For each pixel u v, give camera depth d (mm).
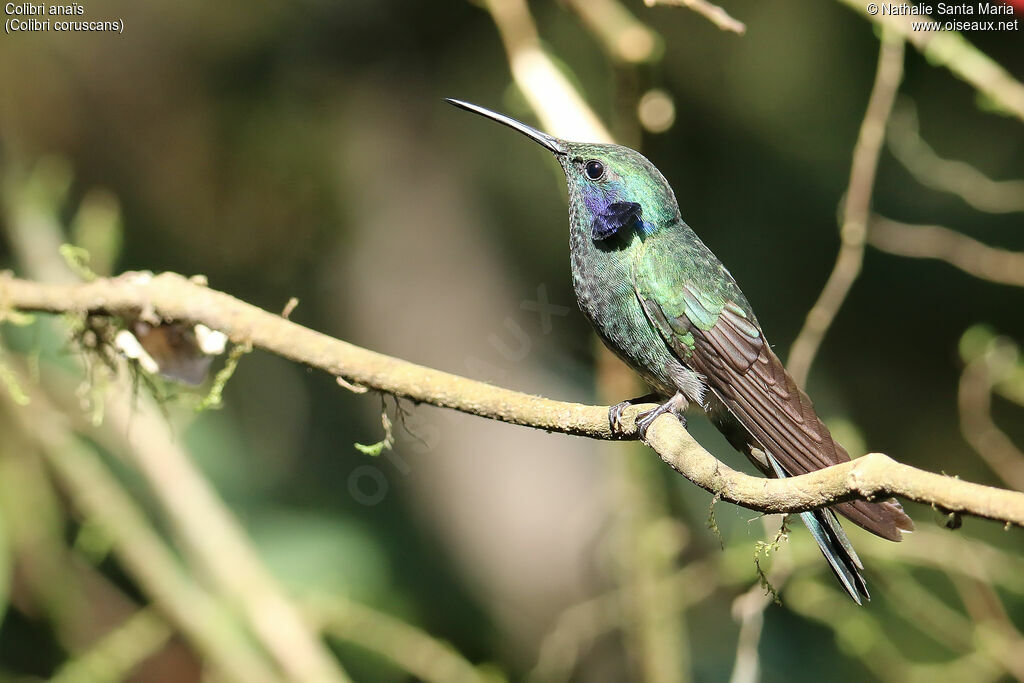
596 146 7074
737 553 8492
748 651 7645
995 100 7195
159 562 8656
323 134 11805
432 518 10602
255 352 10891
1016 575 8891
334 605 8758
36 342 6215
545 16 11688
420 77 11961
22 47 10859
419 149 11844
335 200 11734
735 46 11969
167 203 11492
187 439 9766
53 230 9250
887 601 10211
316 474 10648
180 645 10000
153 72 11469
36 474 8789
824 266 12078
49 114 10984
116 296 5453
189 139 11594
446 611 10336
